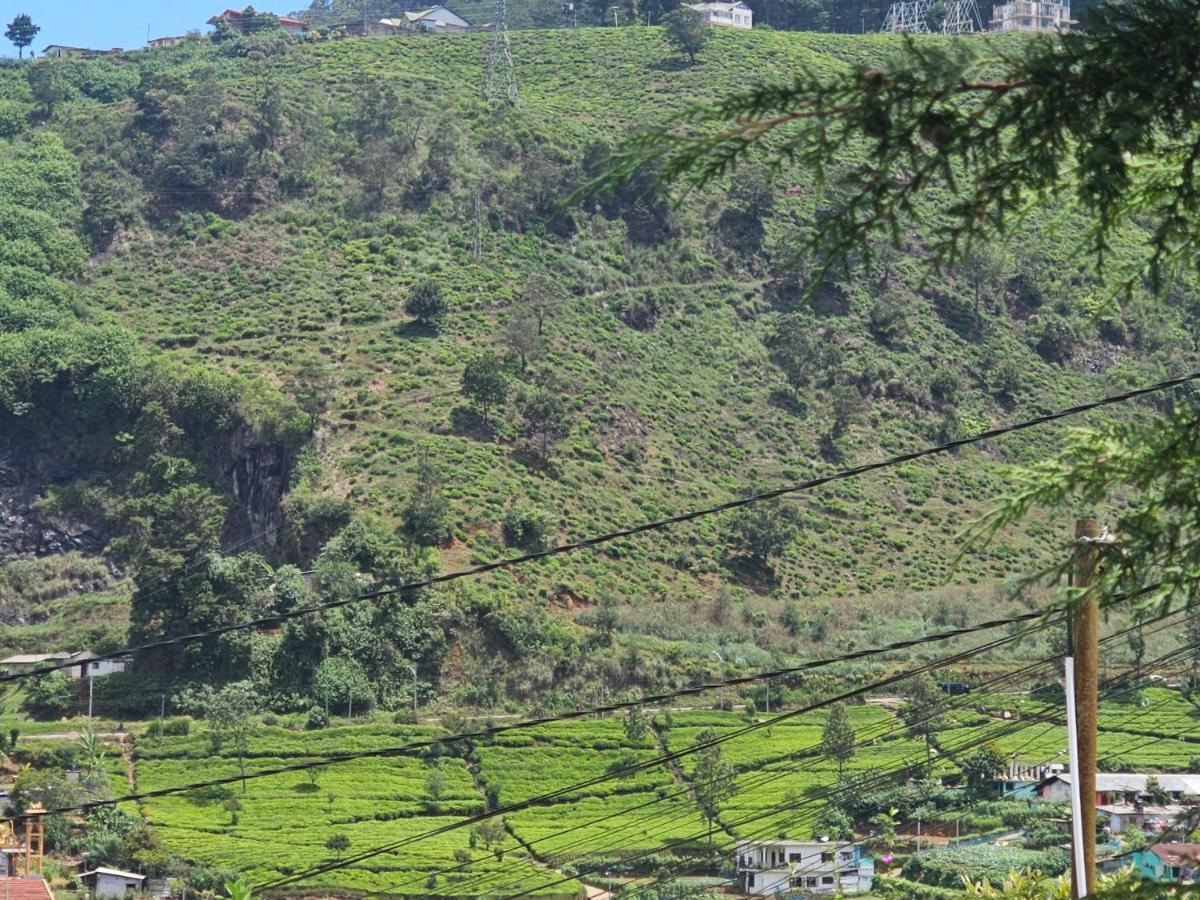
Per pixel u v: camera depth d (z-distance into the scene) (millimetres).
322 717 104375
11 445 141625
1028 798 77062
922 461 147375
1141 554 10820
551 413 139375
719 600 121500
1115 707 83625
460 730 102938
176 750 99812
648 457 141500
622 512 133000
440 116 187375
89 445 141125
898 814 77188
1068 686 22719
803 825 76812
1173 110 9367
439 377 145625
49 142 180875
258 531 131375
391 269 163875
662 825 81938
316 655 109250
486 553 121688
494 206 172250
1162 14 9117
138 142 180875
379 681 109000
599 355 152875
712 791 78312
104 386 141500
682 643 113938
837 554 131375
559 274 164875
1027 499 11117
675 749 98500
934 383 156875
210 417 138375
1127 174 10625
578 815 88938
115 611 125500
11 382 142000
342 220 172125
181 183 175250
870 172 9633
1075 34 9289
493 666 110625
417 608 112750
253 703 105875
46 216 167500
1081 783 22328
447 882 76812
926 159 9531
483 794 94500
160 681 110438
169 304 161375
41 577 131625
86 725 104375
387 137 183125
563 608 118375
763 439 147750
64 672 112500
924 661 105312
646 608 119938
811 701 104250
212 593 113375
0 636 122562
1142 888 10195
